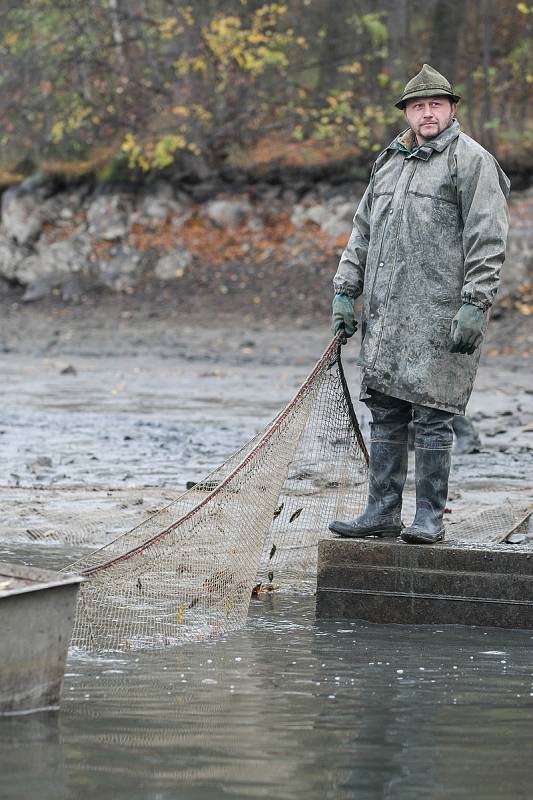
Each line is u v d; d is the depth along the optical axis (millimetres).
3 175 74875
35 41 73312
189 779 8258
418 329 13766
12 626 9516
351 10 70938
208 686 10727
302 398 14383
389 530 14609
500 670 11492
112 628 12406
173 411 36469
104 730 9367
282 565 16109
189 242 71188
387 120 69812
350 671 11375
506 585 13680
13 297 70250
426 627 13672
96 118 72812
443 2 68812
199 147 72125
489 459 26500
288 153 73125
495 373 47938
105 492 21562
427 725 9570
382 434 14531
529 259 61875
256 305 65938
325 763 8633
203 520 13547
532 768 8570
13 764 8531
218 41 68812
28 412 35875
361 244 14625
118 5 72562
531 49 70438
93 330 63688
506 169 68812
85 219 72250
